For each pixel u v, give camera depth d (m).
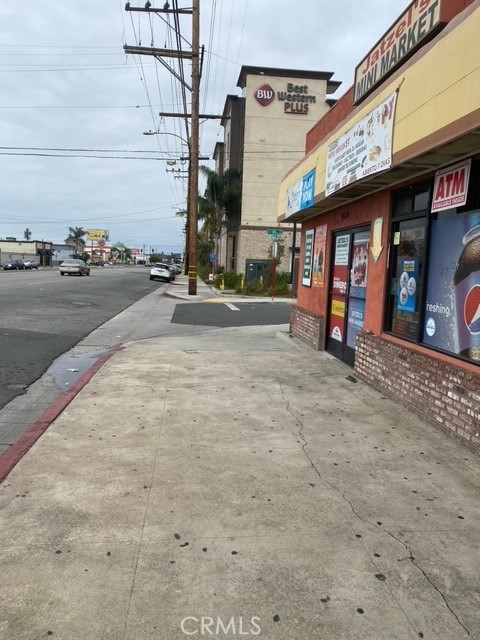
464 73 4.00
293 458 4.54
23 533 3.26
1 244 93.50
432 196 5.64
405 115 5.04
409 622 2.55
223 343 11.00
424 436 5.14
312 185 8.68
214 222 44.28
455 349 5.24
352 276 8.38
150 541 3.20
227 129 47.03
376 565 2.99
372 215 7.34
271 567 2.96
